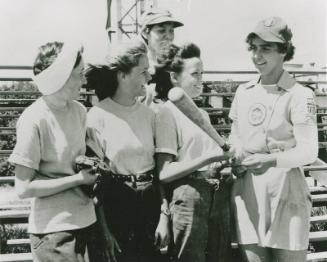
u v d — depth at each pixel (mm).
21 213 4496
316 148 2559
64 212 2338
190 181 2752
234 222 2877
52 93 2316
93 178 2350
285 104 2639
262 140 2691
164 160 2734
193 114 2424
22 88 11055
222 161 2742
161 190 2793
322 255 4840
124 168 2689
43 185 2281
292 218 2678
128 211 2697
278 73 2711
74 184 2318
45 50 2332
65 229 2318
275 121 2654
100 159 2576
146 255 2822
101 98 2816
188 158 2766
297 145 2570
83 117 2561
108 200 2682
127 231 2742
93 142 2643
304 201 2721
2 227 4934
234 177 2924
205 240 2748
